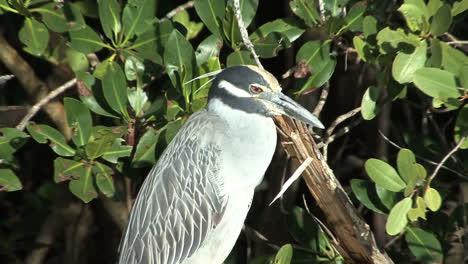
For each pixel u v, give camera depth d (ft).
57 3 30.99
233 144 32.32
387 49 28.43
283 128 31.94
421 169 27.53
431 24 27.84
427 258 31.14
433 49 27.73
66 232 48.39
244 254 42.27
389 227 27.68
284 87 39.99
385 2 31.42
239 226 33.04
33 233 48.88
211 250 32.48
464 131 28.22
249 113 32.24
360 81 39.93
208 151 32.24
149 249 32.14
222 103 32.65
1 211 50.67
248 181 32.63
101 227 48.01
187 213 32.04
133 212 32.78
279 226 40.27
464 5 27.89
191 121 32.58
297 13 30.58
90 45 31.12
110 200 38.99
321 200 30.07
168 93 31.48
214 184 32.09
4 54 36.86
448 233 33.12
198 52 31.12
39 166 48.91
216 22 31.01
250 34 33.91
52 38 35.01
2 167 31.91
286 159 38.27
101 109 30.94
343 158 45.65
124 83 30.19
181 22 34.35
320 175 29.78
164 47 31.12
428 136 36.68
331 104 44.83
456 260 36.04
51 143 30.32
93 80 31.01
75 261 47.83
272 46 31.17
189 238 32.09
